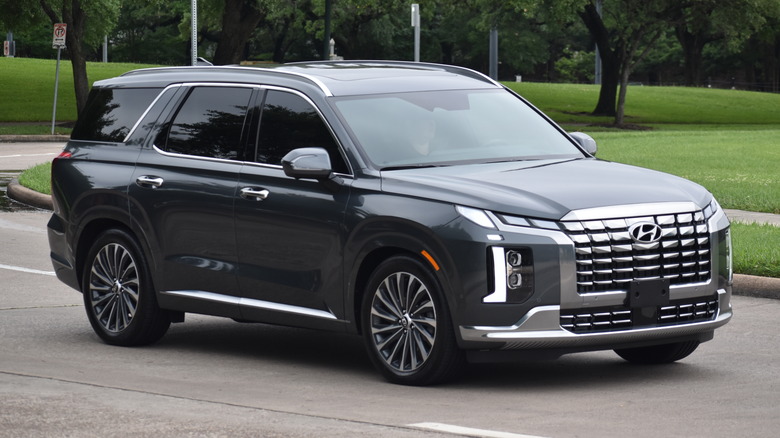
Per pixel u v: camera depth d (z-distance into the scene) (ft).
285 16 288.51
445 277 28.91
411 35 388.37
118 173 36.81
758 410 27.35
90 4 168.45
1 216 72.38
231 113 34.83
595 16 230.68
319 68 35.35
